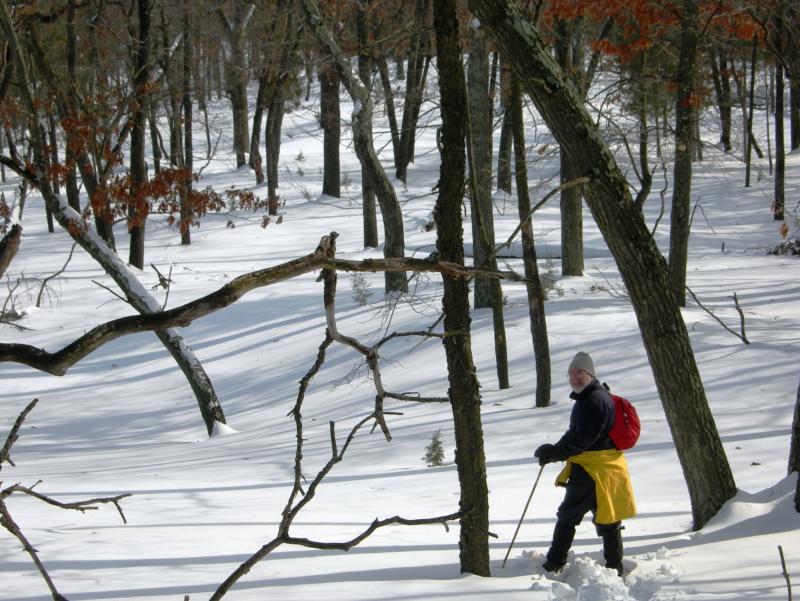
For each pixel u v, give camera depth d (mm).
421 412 13500
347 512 8203
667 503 8328
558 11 14156
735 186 36500
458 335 5691
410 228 32688
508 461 10336
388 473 10203
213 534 7191
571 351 14859
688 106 15883
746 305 17141
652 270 6754
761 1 15758
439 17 5566
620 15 14766
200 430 15906
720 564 5598
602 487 5844
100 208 16062
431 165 45594
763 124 50500
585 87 14391
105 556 6387
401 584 5426
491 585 5355
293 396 16328
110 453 14062
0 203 17000
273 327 20812
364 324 19000
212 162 48781
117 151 16469
